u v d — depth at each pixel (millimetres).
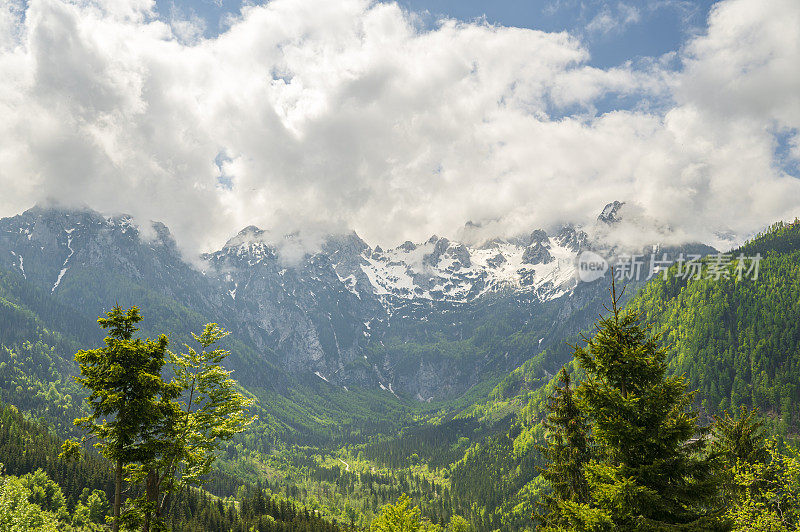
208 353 39719
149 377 30234
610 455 27250
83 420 30469
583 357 27344
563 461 36625
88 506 136250
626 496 23688
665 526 22750
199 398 38531
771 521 30156
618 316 27516
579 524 24938
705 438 25891
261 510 179875
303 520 179750
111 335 31594
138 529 31562
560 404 37500
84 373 30500
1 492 49438
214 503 177250
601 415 25422
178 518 147375
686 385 24859
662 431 24266
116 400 29531
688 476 25078
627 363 26047
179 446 33031
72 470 158125
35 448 171250
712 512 23438
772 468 33812
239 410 40312
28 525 49750
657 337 26875
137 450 31172
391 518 56562
